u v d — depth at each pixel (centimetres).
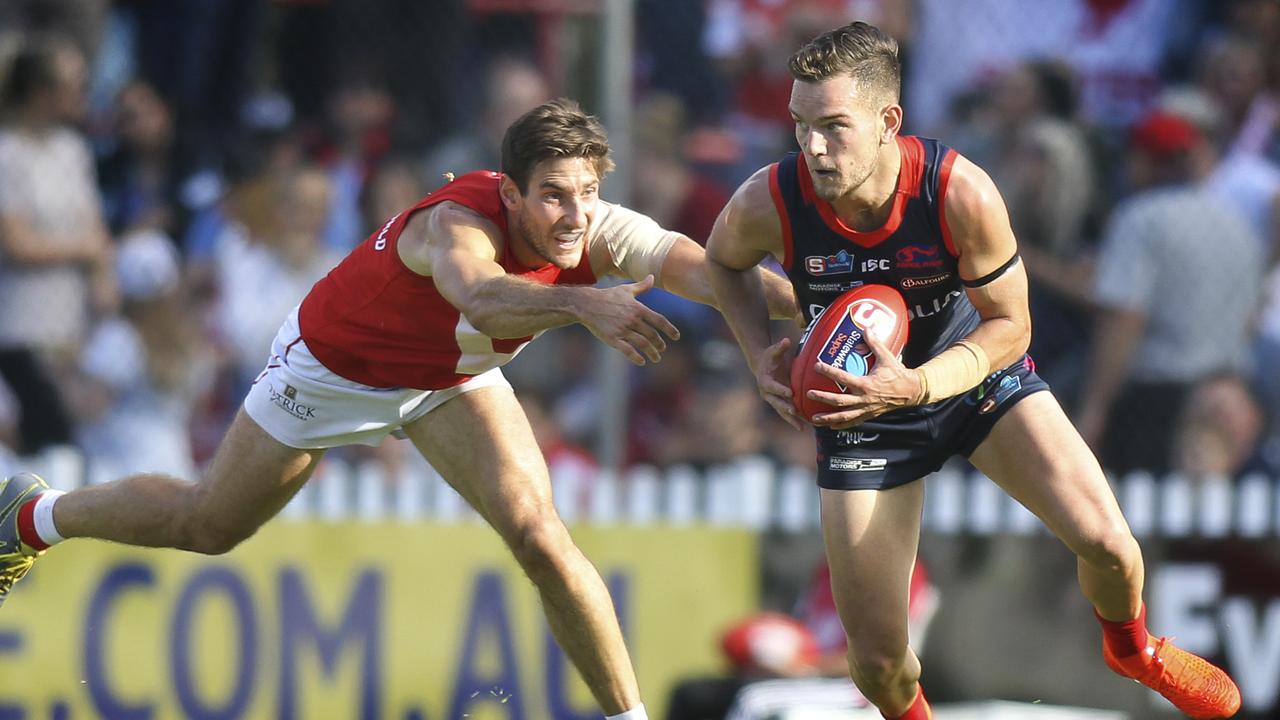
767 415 2605
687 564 2308
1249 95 2953
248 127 2742
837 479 1506
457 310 1523
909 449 1499
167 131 2717
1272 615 2470
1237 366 2642
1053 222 2644
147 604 2155
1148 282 2597
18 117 2483
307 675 2198
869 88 1349
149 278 2572
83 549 2136
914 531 1513
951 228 1395
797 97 1355
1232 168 2855
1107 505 1456
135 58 2808
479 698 2245
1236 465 2612
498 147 2616
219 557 2180
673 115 2634
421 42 2688
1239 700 1659
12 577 1777
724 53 2777
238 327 2567
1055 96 2705
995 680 2383
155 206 2662
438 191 1545
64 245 2489
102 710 2134
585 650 1534
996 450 1496
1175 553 2447
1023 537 2403
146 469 2472
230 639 2177
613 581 2289
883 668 1497
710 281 1528
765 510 2344
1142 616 1570
